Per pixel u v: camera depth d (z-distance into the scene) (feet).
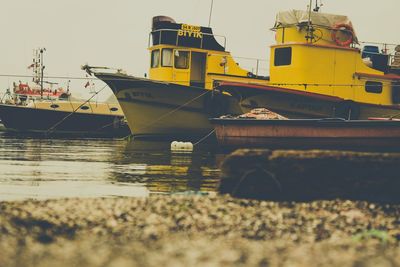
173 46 125.80
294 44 119.24
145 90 123.65
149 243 35.50
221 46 129.29
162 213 43.16
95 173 77.46
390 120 94.84
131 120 126.21
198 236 37.63
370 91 124.26
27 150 111.86
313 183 49.34
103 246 34.50
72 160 93.86
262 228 40.04
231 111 125.08
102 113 163.63
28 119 159.74
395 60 137.49
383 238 38.47
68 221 40.27
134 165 88.12
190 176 76.59
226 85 118.83
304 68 119.24
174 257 31.55
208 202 47.14
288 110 120.78
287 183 49.26
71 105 162.50
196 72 127.95
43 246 34.01
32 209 43.24
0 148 115.75
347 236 39.06
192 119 124.98
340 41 122.21
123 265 29.66
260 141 99.96
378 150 95.30
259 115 104.63
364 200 49.52
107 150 113.50
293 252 33.42
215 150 114.21
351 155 49.47
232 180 49.75
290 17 122.72
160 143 125.80
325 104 121.49
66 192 61.21
